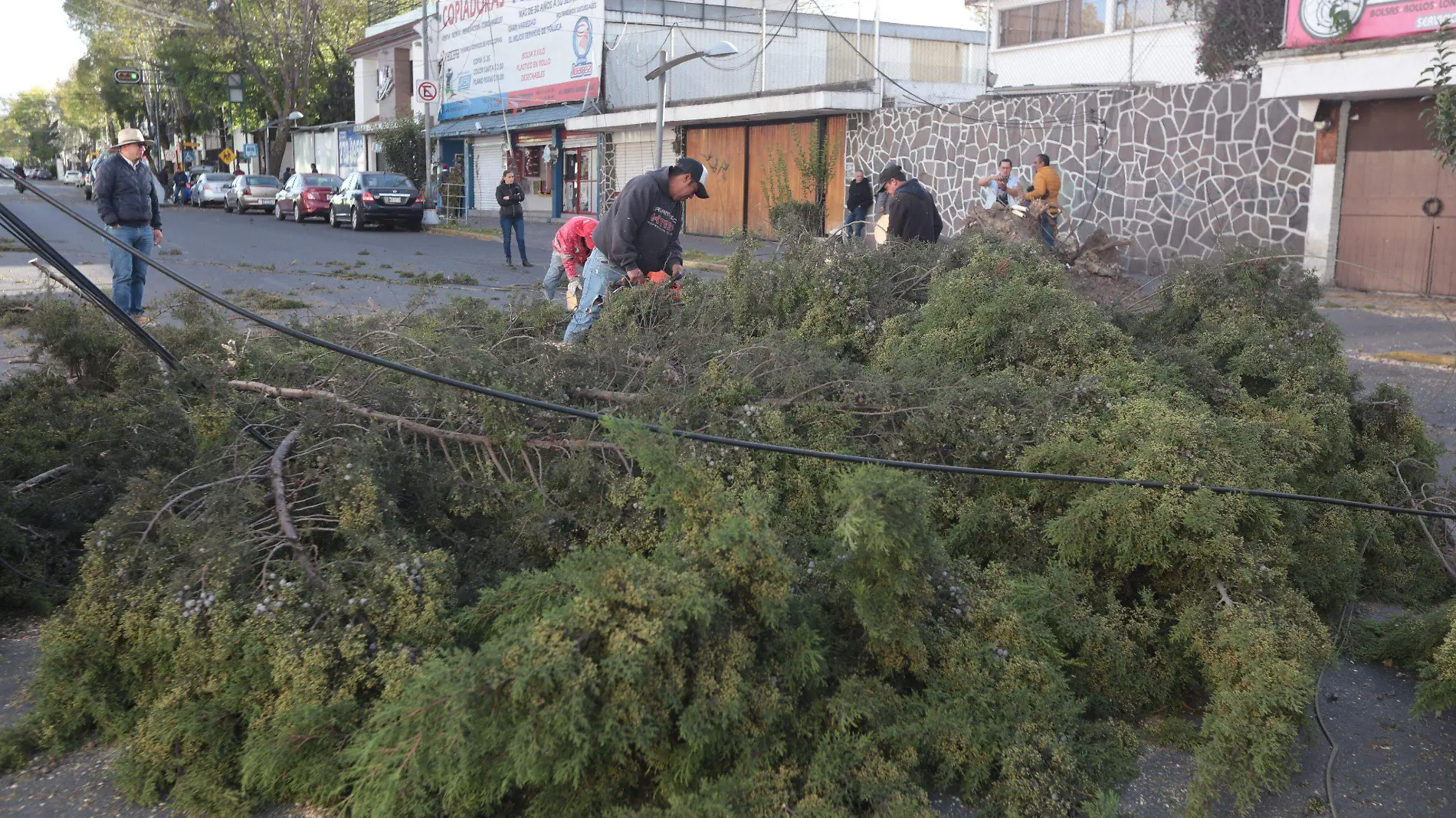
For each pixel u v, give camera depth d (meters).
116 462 4.77
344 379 4.74
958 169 20.22
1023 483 4.37
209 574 3.38
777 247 6.65
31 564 4.40
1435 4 13.09
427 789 2.94
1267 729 3.23
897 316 5.88
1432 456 5.70
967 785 3.19
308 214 31.56
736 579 3.16
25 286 13.31
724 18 27.92
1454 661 3.41
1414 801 3.26
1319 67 14.26
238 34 49.72
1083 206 18.20
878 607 3.30
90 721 3.54
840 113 22.45
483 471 4.42
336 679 3.21
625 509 4.18
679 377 5.12
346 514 3.65
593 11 28.78
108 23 57.50
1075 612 3.77
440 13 37.88
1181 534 3.89
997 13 22.69
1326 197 15.16
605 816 2.92
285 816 3.10
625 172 29.81
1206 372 5.43
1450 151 8.88
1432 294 14.45
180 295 5.85
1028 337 5.28
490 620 3.45
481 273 16.23
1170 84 16.69
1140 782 3.35
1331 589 4.52
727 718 2.95
